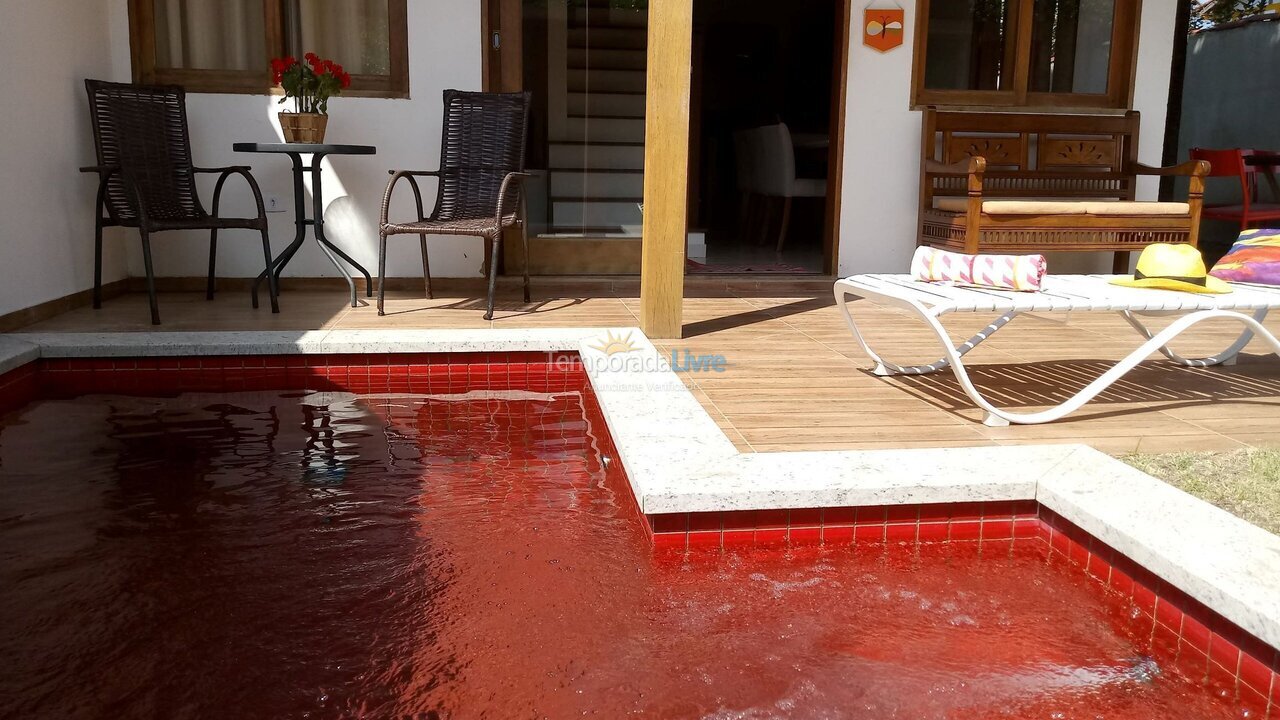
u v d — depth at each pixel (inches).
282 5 209.2
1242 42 333.7
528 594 78.7
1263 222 266.5
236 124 210.1
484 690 64.6
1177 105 301.4
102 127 179.9
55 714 60.9
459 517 95.1
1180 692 65.7
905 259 239.3
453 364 154.9
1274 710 63.2
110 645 69.4
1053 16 234.1
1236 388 132.3
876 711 63.0
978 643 72.2
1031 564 86.1
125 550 85.7
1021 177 230.7
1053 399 124.3
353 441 120.3
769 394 125.0
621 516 95.7
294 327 165.6
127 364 148.2
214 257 198.1
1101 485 87.9
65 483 102.6
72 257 184.1
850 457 97.0
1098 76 239.8
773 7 389.4
